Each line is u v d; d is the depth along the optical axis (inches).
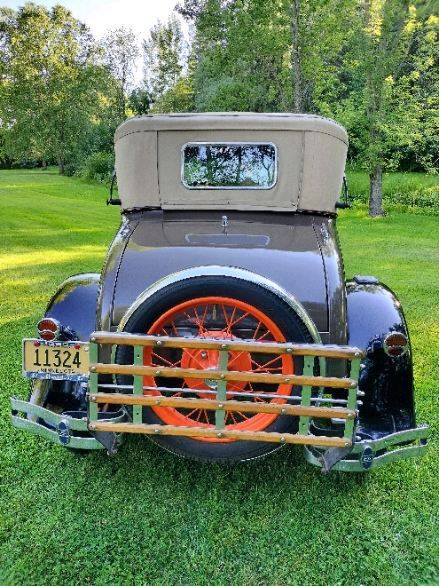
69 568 92.5
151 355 94.1
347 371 104.5
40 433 104.3
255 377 90.0
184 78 1845.5
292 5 717.3
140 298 91.4
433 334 220.2
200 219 125.3
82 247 439.2
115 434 98.3
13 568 91.7
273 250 108.8
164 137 123.6
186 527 103.2
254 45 751.7
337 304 101.6
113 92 2037.4
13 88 1833.2
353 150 1171.9
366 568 94.1
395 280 331.3
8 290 282.7
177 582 90.5
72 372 104.6
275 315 90.6
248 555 96.7
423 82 924.0
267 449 97.5
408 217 786.8
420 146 1019.9
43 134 1790.1
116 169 135.3
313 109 885.8
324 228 123.3
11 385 160.6
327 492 114.3
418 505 110.7
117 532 101.0
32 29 1829.5
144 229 119.6
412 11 757.3
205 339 88.7
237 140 123.6
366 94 792.3
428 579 92.0
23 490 112.1
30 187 1167.0
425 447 103.2
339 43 776.9
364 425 104.0
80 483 115.0
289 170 125.2
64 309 112.9
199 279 90.1
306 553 97.4
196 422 97.7
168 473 119.1
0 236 485.1
